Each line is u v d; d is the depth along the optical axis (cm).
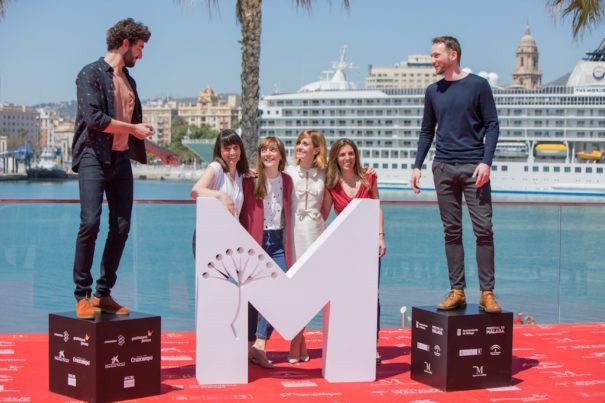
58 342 368
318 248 403
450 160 430
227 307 391
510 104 5897
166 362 452
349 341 406
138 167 11012
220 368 392
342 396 375
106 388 352
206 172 420
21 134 13388
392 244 687
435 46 431
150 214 627
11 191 8319
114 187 403
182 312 632
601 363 459
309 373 427
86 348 353
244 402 359
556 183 5784
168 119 16650
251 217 436
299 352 459
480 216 421
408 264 685
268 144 432
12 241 611
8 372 413
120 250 401
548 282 674
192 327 632
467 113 426
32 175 10031
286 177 446
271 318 395
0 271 610
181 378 407
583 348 505
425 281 685
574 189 5738
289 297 397
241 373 395
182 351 487
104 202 631
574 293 673
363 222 408
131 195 409
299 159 451
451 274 430
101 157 382
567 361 465
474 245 698
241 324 393
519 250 676
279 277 396
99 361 349
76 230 620
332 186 450
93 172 382
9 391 373
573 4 795
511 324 405
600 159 5775
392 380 415
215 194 406
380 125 6188
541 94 5834
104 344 351
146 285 629
